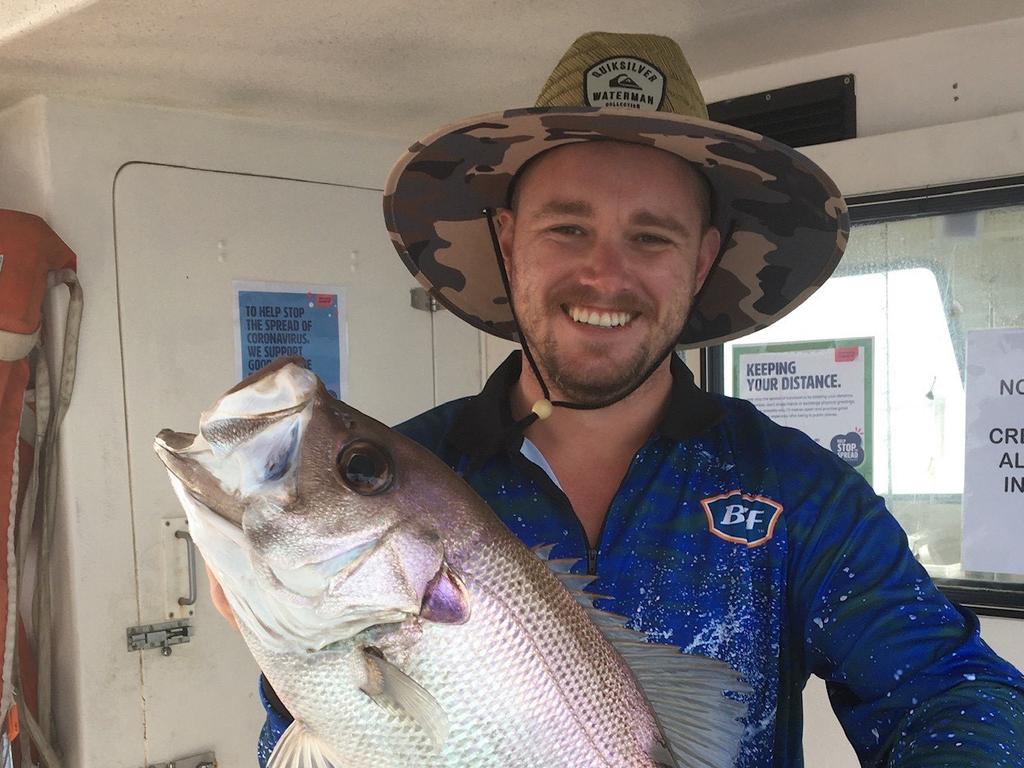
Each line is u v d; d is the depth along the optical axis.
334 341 2.65
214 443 0.98
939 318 2.16
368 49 1.93
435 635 0.99
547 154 1.45
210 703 2.35
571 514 1.35
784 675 1.30
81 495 2.17
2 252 1.99
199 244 2.37
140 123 2.28
